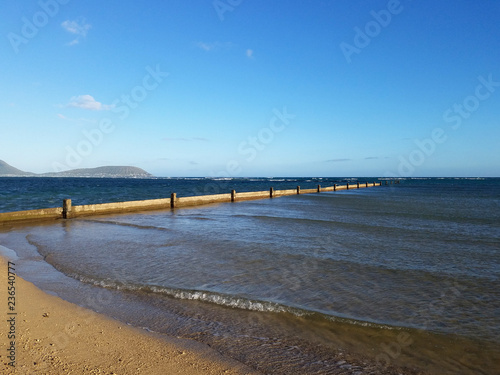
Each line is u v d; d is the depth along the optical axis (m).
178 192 60.12
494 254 12.30
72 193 50.88
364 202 38.50
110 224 18.84
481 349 5.32
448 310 6.96
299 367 4.62
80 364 4.27
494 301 7.52
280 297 7.51
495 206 34.09
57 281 8.35
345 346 5.31
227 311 6.62
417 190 75.38
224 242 13.80
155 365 4.43
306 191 55.25
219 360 4.71
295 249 12.66
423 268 10.23
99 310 6.45
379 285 8.55
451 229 18.42
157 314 6.39
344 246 13.41
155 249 12.35
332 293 7.87
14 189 61.09
